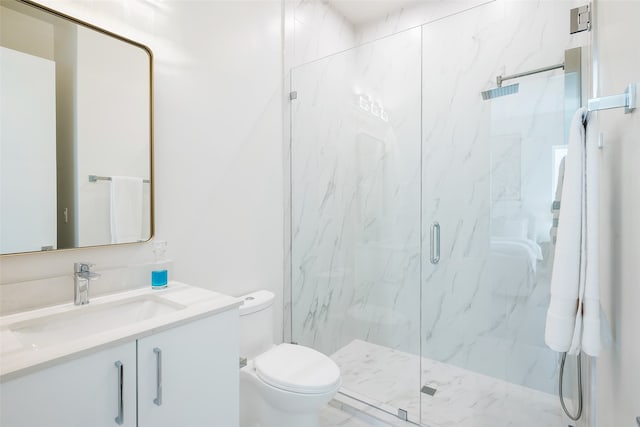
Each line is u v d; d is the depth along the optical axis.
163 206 1.53
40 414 0.77
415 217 2.07
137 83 1.40
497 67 1.82
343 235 2.27
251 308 1.69
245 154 1.94
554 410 1.71
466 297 1.94
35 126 1.13
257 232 2.03
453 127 1.93
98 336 0.90
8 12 1.07
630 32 0.77
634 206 0.75
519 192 1.76
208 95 1.72
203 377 1.12
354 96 2.18
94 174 1.27
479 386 1.90
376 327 2.21
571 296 0.97
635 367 0.75
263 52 2.04
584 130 0.97
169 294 1.32
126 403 0.92
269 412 1.54
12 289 1.08
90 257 1.28
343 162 2.22
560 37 1.70
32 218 1.12
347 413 1.90
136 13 1.41
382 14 2.60
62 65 1.19
